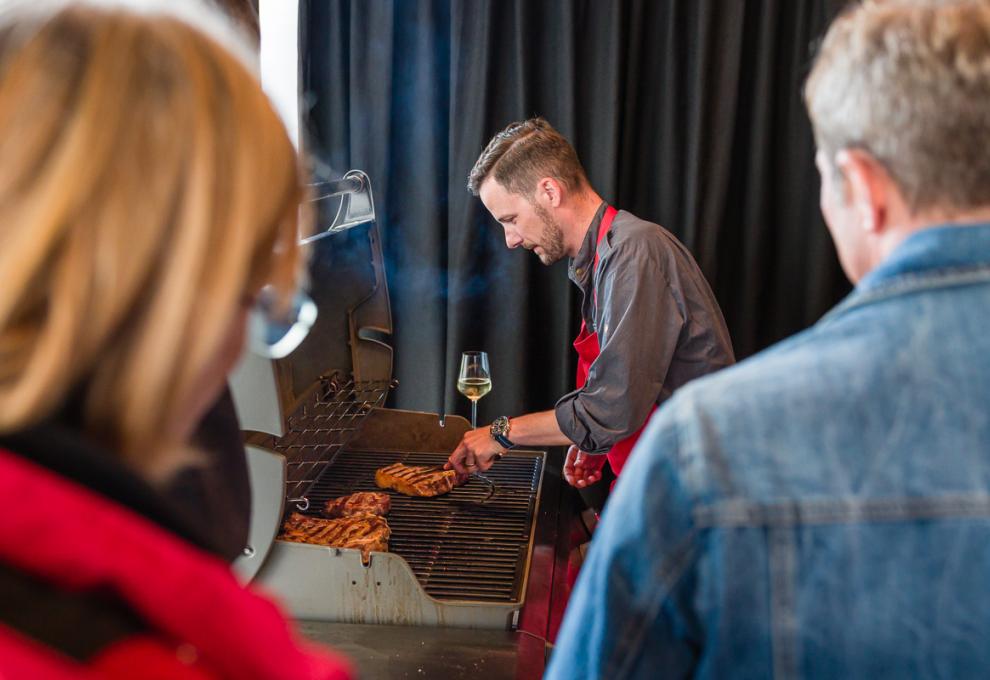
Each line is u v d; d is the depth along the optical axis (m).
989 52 0.58
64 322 0.37
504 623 1.30
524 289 2.61
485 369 1.97
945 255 0.59
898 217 0.63
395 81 2.57
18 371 0.38
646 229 1.82
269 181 0.43
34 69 0.39
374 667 1.19
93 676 0.37
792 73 2.48
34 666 0.36
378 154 2.59
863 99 0.62
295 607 1.34
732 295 2.64
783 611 0.58
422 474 1.80
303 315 0.73
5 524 0.37
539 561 1.51
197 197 0.39
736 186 2.57
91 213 0.37
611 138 2.49
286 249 0.47
